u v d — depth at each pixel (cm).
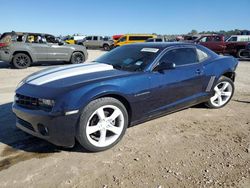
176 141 399
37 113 336
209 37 1952
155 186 288
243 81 893
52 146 379
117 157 350
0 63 1441
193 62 491
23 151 363
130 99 384
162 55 436
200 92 505
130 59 445
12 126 448
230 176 308
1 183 291
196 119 494
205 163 335
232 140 405
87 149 356
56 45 1318
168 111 455
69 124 333
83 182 294
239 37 1934
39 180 297
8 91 708
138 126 455
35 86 366
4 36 1200
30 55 1240
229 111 545
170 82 437
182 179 301
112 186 287
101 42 3512
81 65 447
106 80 366
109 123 368
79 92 337
